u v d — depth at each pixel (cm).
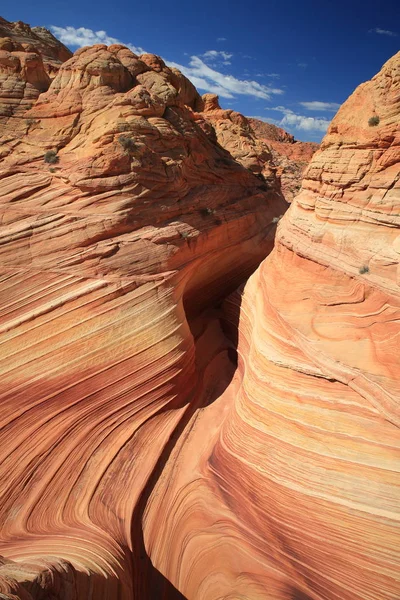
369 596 554
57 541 668
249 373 977
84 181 1184
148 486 859
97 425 934
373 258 800
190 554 726
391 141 801
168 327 1121
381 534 571
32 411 903
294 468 702
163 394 1036
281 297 977
